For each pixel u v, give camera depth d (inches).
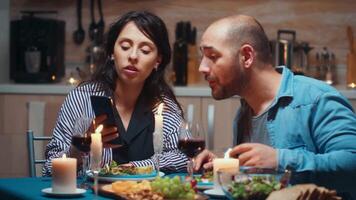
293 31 184.7
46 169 97.5
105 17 181.8
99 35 179.3
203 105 164.9
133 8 182.4
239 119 89.0
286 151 72.8
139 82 105.0
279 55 172.6
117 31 107.0
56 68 174.1
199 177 83.7
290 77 83.0
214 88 80.4
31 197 73.9
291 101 81.2
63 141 102.1
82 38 181.2
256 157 71.6
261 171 67.6
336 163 73.0
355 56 179.3
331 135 76.7
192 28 181.8
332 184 74.2
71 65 181.2
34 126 160.9
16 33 172.1
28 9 181.5
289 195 60.2
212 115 151.6
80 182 85.4
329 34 185.2
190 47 178.5
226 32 78.9
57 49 174.4
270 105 82.0
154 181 71.1
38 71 172.2
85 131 84.1
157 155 87.0
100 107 88.4
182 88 165.0
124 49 104.6
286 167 71.7
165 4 183.2
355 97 167.6
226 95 80.7
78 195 74.4
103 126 88.7
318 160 73.1
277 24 184.7
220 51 78.5
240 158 72.2
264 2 184.5
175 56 175.0
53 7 181.6
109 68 108.9
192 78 176.9
